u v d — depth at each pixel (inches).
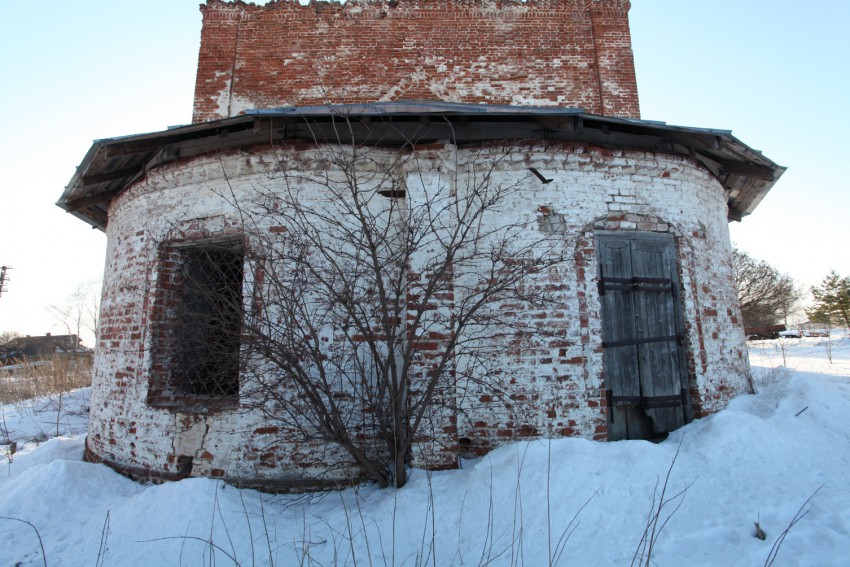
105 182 230.8
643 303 201.9
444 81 322.0
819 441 180.4
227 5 329.4
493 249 174.7
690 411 200.7
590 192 199.9
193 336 184.9
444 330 175.6
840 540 118.4
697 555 118.5
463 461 174.6
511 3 335.0
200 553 138.6
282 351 150.5
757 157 225.9
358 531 139.9
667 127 195.3
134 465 194.5
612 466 152.6
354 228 186.1
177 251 211.8
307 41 325.4
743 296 852.6
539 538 128.0
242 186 196.1
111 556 140.7
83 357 764.0
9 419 358.3
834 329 1267.2
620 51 332.8
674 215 212.8
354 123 190.7
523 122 191.6
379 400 157.5
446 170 188.2
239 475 176.1
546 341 185.6
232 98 316.8
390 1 332.5
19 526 160.1
